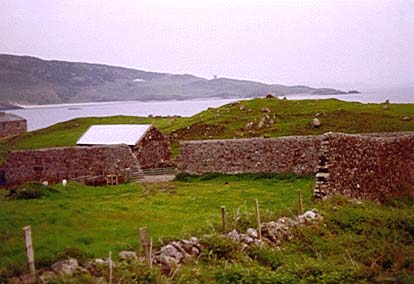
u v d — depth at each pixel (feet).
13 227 71.15
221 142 150.41
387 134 147.43
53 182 159.43
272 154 141.38
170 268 49.52
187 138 218.79
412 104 246.27
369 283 49.90
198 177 151.02
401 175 118.11
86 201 105.70
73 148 166.71
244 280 48.06
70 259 47.55
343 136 99.45
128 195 118.73
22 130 339.36
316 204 85.51
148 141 180.75
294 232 68.33
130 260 48.52
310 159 134.72
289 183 127.54
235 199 104.73
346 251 63.00
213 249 56.44
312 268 52.75
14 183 169.78
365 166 105.40
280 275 49.85
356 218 77.66
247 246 59.00
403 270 52.19
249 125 217.56
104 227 72.08
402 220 78.84
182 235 59.98
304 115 223.51
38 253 53.88
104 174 162.20
